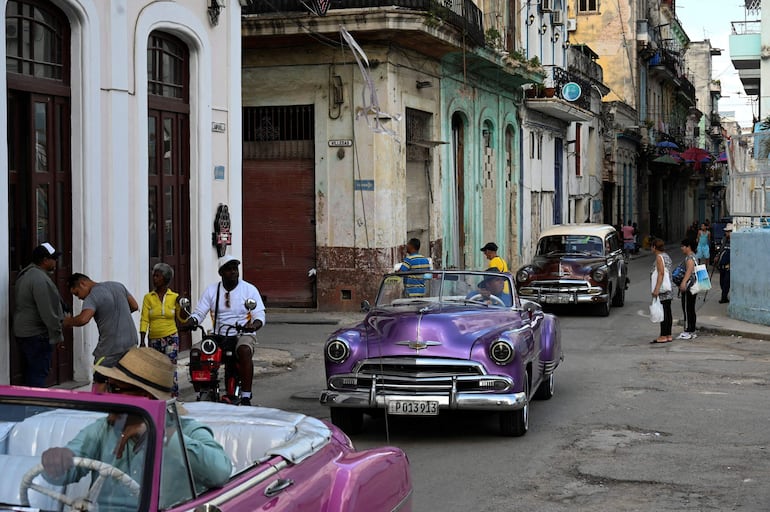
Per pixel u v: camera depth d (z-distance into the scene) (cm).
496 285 1088
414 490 766
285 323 1986
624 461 855
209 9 1440
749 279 1925
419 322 955
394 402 920
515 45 3173
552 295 2172
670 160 5772
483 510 710
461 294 1084
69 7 1133
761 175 1975
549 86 3581
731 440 939
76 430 383
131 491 364
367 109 2097
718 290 2759
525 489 768
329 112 2144
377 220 2120
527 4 3259
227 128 1513
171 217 1397
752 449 899
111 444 377
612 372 1382
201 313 1007
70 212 1165
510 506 720
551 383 1173
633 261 4372
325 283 2166
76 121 1161
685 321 1794
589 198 4478
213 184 1476
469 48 2378
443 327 948
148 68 1336
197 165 1437
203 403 549
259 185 2222
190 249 1437
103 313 953
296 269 2205
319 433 495
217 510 373
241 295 1008
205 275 1452
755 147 2008
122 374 454
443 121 2525
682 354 1566
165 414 380
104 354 952
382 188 2123
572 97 3509
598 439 946
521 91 3312
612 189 4969
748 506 714
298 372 1395
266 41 2119
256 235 2225
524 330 991
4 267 1025
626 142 5200
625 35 5278
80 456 378
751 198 2014
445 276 1102
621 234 4738
